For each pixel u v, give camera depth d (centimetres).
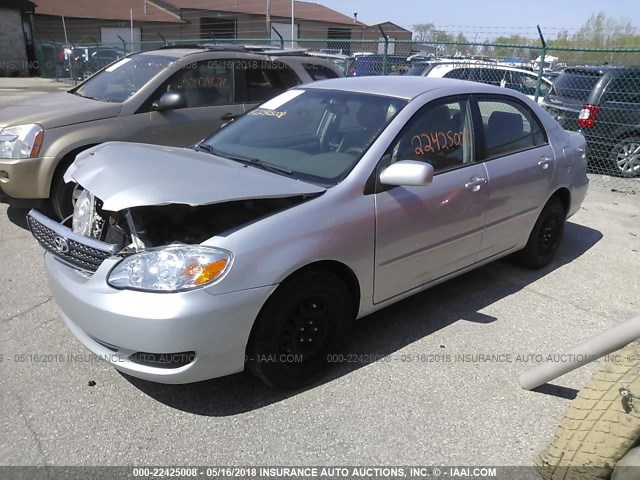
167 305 241
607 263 497
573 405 234
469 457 253
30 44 3206
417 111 341
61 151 496
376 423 273
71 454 247
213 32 4347
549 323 378
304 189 287
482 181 370
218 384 300
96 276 261
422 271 346
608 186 809
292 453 252
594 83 863
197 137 589
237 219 272
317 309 292
